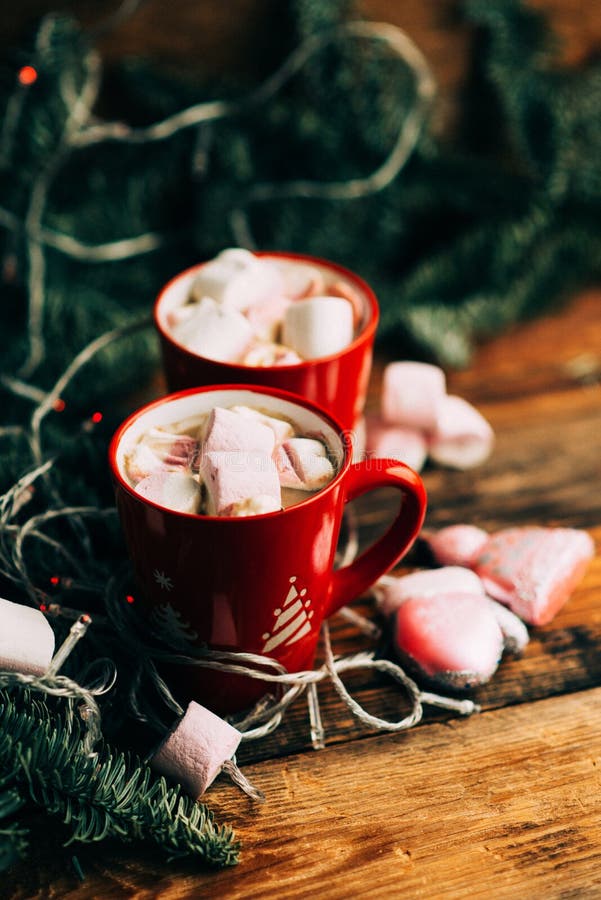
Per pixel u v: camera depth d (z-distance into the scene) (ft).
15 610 1.26
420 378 1.73
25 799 1.23
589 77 2.09
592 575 1.58
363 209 2.11
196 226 2.03
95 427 1.62
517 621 1.44
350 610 1.51
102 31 1.88
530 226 2.12
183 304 1.54
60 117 1.86
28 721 1.22
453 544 1.54
